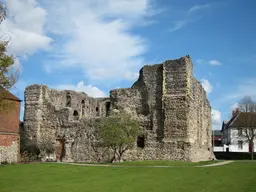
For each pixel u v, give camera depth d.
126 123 37.84
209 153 51.38
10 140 34.72
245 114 68.06
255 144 74.81
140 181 20.28
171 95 40.25
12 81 20.83
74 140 43.44
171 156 38.97
